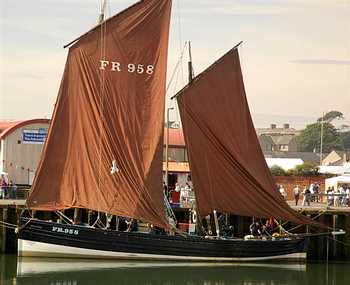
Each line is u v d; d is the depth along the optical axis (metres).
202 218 64.31
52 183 60.53
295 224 68.62
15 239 64.19
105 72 61.31
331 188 92.25
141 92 61.81
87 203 60.72
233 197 64.31
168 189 72.69
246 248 63.38
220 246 62.84
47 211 63.66
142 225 64.75
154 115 61.91
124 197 61.22
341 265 66.44
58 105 60.62
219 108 64.12
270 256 64.25
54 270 58.31
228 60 64.56
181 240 62.16
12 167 79.50
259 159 64.81
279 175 124.69
